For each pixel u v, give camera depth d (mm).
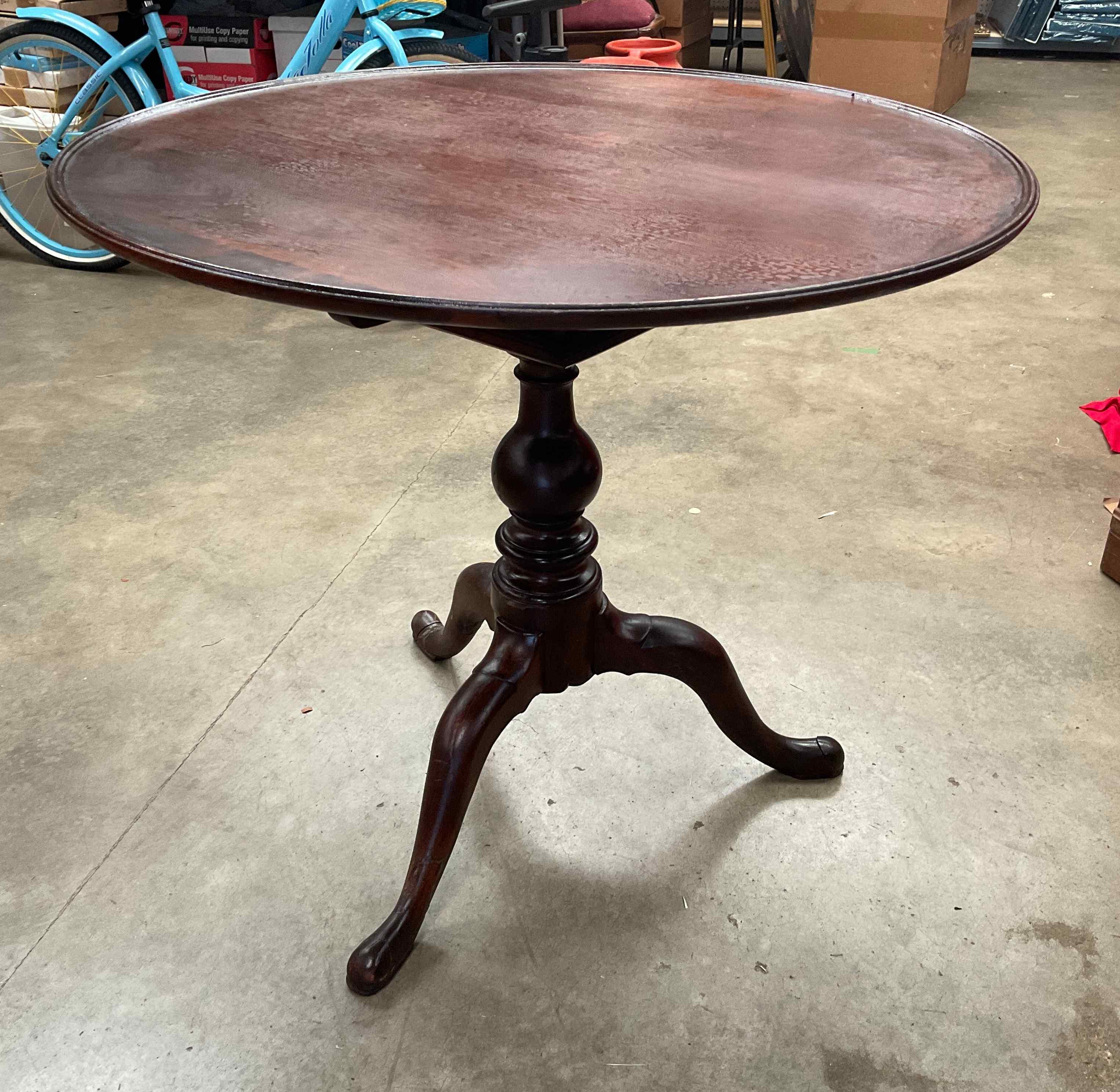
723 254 755
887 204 873
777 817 1257
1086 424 2121
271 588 1650
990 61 5512
